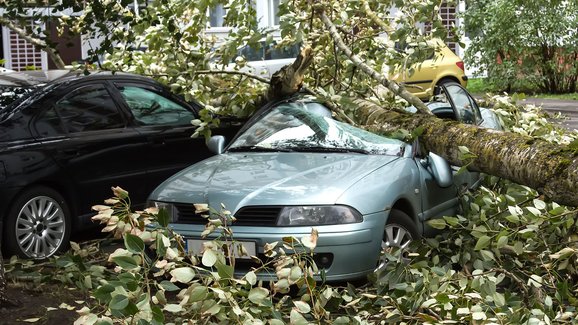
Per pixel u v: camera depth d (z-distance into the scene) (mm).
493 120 9461
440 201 7633
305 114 8289
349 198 6629
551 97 23531
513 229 6297
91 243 8586
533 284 6055
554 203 6488
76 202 8516
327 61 9555
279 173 7094
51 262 7086
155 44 9508
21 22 9195
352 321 5520
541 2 23969
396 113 8453
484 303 5543
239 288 5246
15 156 8023
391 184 6957
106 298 4773
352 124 8531
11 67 25938
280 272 5285
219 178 7102
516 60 24703
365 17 9695
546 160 6508
